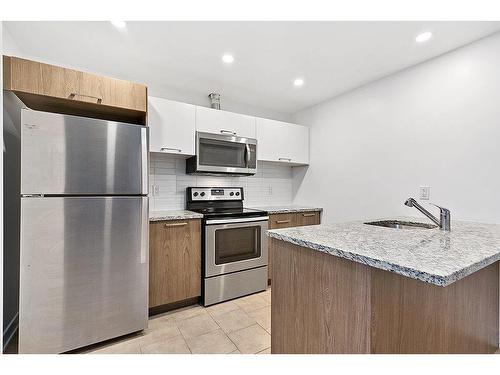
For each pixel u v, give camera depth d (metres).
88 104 1.83
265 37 1.88
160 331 1.94
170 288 2.23
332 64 2.27
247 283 2.62
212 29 1.78
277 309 1.39
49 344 1.58
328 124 3.15
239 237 2.59
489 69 1.81
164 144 2.40
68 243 1.62
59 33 1.82
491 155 1.80
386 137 2.49
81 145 1.65
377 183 2.57
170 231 2.24
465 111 1.94
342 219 2.94
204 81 2.65
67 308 1.63
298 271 1.27
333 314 1.09
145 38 1.89
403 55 2.11
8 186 1.79
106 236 1.74
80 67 2.32
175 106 2.48
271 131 3.12
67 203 1.61
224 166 2.75
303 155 3.37
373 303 0.95
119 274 1.79
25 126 1.50
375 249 1.02
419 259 0.89
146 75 2.50
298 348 1.25
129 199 1.82
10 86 1.55
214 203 2.99
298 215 3.04
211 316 2.18
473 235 1.31
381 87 2.54
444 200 2.05
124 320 1.81
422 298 1.15
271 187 3.53
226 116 2.79
